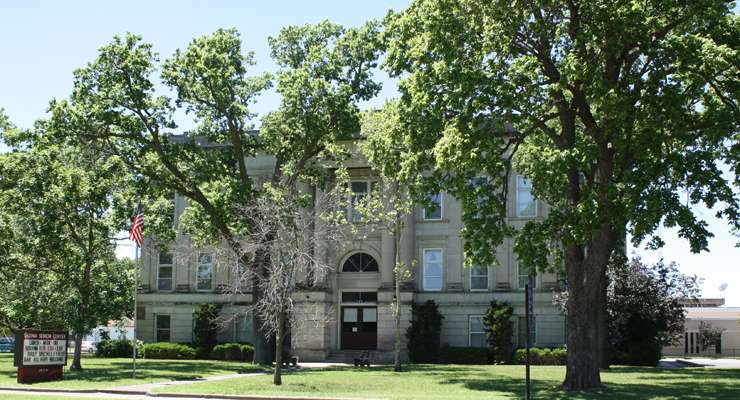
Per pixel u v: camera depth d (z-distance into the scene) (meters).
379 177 49.34
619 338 47.44
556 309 50.16
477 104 24.78
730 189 22.95
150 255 53.94
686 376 34.16
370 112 39.38
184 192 43.03
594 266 26.83
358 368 42.22
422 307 50.50
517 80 24.83
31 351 30.03
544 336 50.22
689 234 22.70
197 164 42.56
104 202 36.66
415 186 27.58
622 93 23.80
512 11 25.19
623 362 47.06
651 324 47.62
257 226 35.19
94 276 37.41
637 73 24.83
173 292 56.09
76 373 34.53
